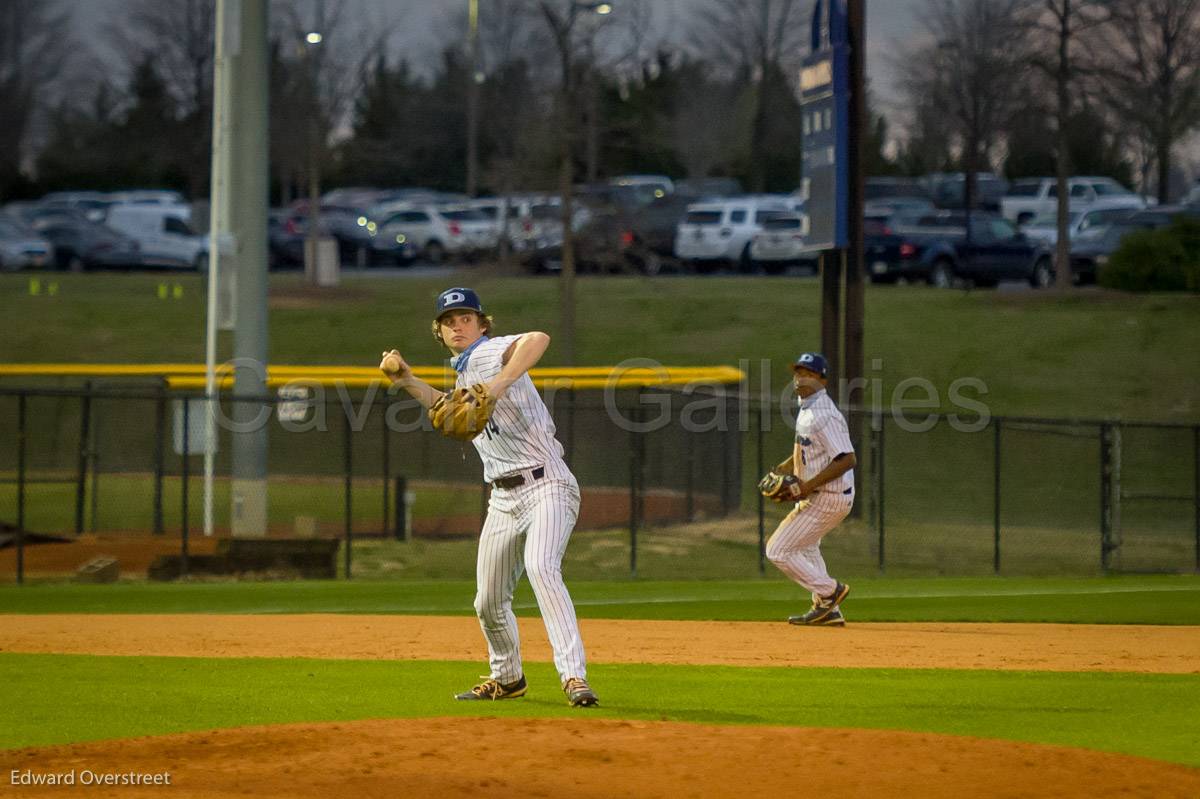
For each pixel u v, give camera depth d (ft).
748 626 113.80
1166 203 461.78
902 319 354.95
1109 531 182.80
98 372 228.02
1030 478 265.13
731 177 553.23
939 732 62.28
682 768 54.19
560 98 332.19
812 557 112.06
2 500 227.81
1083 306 358.23
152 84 590.55
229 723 64.39
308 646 100.48
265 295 213.25
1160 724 65.00
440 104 604.49
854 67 208.03
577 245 339.77
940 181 470.80
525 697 71.82
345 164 559.79
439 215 469.98
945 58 446.19
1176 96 416.87
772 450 280.92
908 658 93.04
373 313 381.19
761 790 51.13
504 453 66.28
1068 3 359.05
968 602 137.18
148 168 605.73
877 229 401.29
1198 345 328.49
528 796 50.24
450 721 63.41
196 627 113.29
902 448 283.79
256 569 167.84
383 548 190.29
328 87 450.30
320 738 59.57
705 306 379.35
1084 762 55.47
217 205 209.77
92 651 97.60
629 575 169.68
